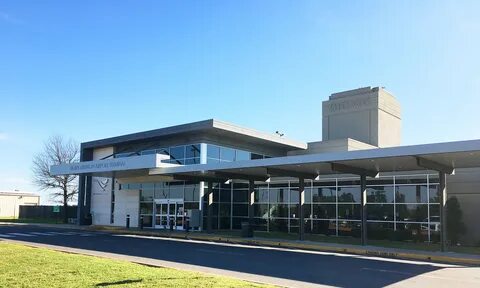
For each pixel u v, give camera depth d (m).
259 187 35.69
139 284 9.34
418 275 13.80
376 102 47.34
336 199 30.52
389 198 27.92
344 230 29.75
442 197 21.48
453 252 20.55
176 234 30.30
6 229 34.25
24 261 12.80
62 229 35.94
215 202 36.16
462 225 25.12
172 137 37.56
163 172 31.27
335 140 41.56
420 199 26.59
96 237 27.00
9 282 9.52
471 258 18.17
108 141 42.06
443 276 13.74
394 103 50.56
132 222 40.47
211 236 28.55
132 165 32.84
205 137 35.28
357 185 29.50
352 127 48.69
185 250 19.86
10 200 75.56
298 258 17.69
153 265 13.69
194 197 35.41
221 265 14.97
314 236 29.67
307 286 11.33
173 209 37.06
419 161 19.88
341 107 49.94
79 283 9.44
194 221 34.03
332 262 16.62
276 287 9.62
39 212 62.03
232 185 37.69
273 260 16.75
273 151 41.94
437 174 26.12
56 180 55.47
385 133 48.25
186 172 29.53
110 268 11.67
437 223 25.67
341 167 22.81
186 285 9.29
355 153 21.09
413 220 26.66
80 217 44.09
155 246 21.59
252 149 39.53
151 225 38.75
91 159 45.50
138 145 41.03
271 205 34.66
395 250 20.75
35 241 23.06
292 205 33.19
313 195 31.95
